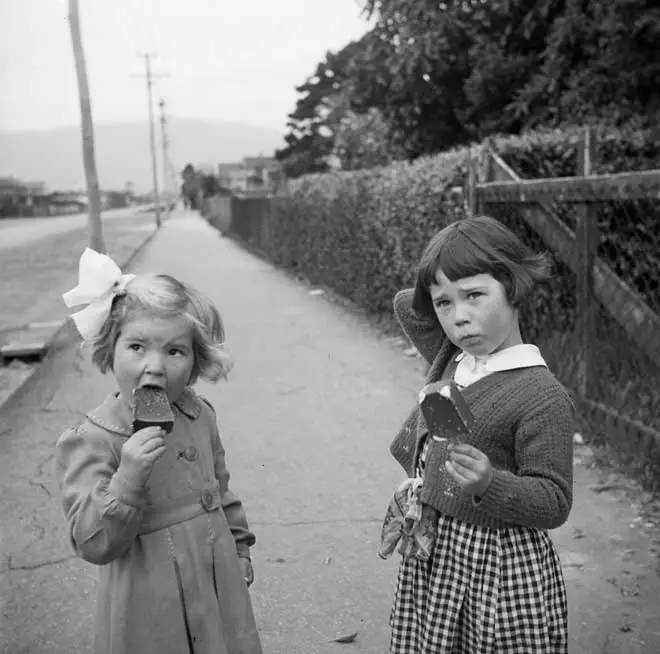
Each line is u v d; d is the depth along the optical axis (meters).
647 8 8.75
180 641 1.92
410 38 11.59
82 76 11.73
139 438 1.80
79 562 3.67
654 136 7.42
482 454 1.76
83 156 11.95
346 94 13.60
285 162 51.12
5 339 8.49
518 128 11.13
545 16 10.09
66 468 1.93
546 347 5.52
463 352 2.10
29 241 27.92
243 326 9.83
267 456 5.03
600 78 9.33
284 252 17.38
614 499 4.10
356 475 4.66
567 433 1.88
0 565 3.64
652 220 5.42
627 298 4.70
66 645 3.01
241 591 2.04
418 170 7.51
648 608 3.13
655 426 4.41
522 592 1.92
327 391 6.59
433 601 2.00
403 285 8.25
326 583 3.41
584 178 4.72
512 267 1.88
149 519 1.93
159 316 1.91
